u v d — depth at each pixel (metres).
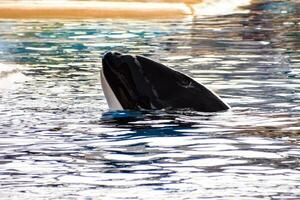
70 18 56.94
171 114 18.25
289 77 26.72
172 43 41.22
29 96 22.34
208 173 12.81
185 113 18.36
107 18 57.59
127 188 11.84
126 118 18.09
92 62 32.31
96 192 11.62
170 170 13.05
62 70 29.45
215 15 63.50
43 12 58.19
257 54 35.94
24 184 12.14
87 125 17.48
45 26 50.69
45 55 35.44
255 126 17.14
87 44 40.34
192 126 17.11
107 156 14.25
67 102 21.06
